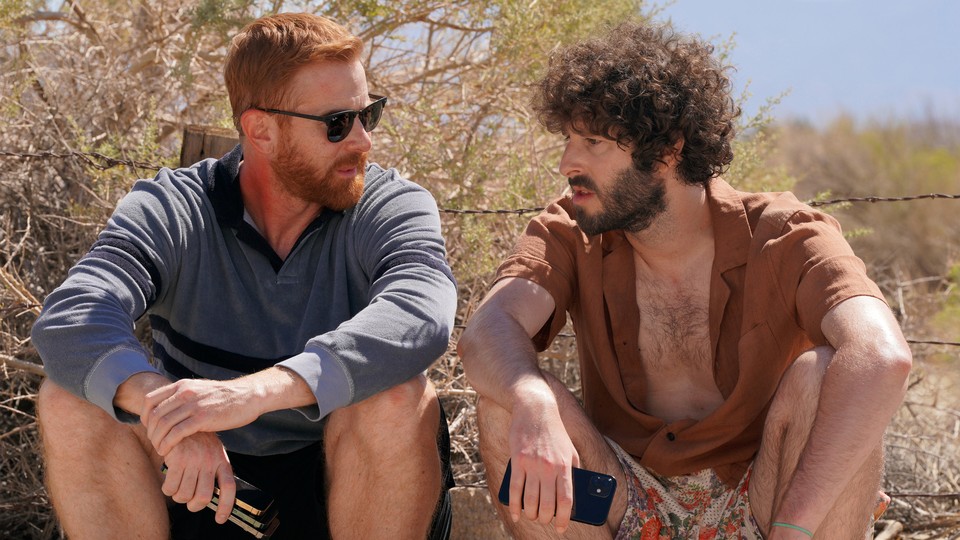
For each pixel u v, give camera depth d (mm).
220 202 2314
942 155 11000
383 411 2057
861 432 1888
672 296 2322
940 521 3469
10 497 3135
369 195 2387
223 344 2305
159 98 4633
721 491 2240
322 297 2330
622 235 2371
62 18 4824
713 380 2307
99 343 2037
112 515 2061
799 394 2008
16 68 4363
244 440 2258
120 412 2020
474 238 3570
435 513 2176
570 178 2273
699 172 2229
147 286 2213
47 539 3035
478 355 2193
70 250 3764
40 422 2082
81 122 4297
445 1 4684
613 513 2191
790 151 11328
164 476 2088
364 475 2088
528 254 2365
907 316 5285
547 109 2312
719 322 2244
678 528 2232
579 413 2162
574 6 4254
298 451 2291
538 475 1971
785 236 2162
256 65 2252
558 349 3797
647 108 2168
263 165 2295
